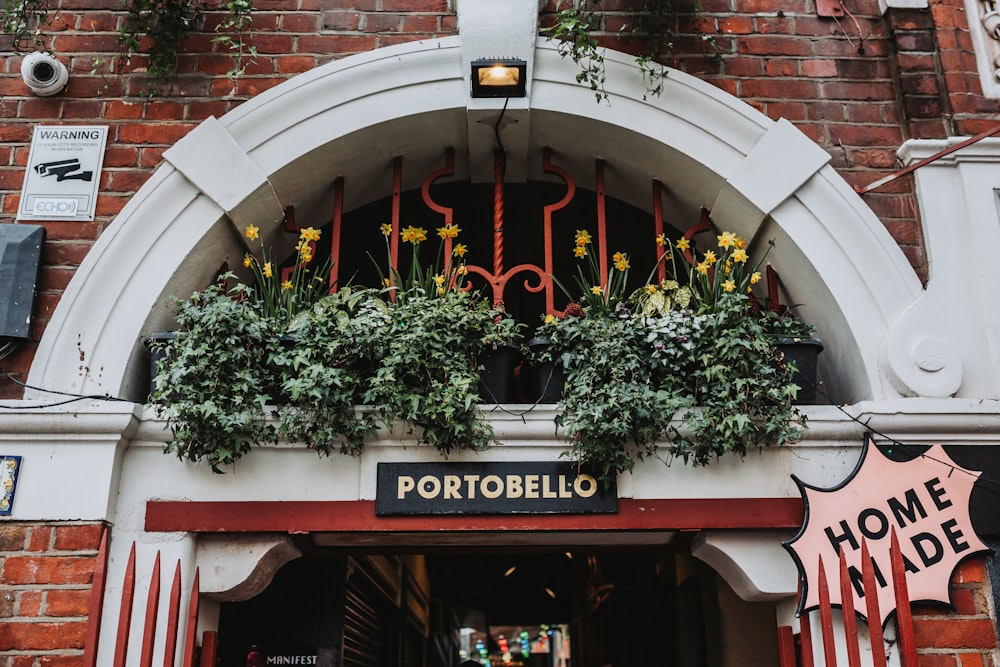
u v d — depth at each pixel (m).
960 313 3.32
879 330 3.31
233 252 3.67
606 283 3.49
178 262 3.35
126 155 3.51
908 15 3.76
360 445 3.10
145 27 3.59
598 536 3.28
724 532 3.17
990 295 3.34
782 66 3.71
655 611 6.21
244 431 3.05
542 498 3.10
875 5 3.84
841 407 3.17
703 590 5.36
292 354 3.11
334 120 3.55
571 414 3.11
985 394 3.23
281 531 3.07
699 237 4.09
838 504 3.06
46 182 3.45
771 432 3.10
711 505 3.11
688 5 3.75
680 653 5.91
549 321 3.24
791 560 3.14
